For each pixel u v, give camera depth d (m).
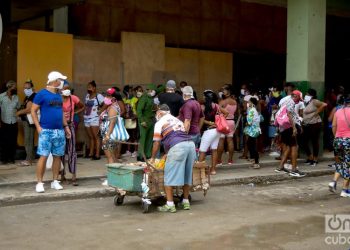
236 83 17.73
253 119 11.84
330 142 15.09
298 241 6.36
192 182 8.36
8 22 13.24
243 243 6.24
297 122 11.44
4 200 8.30
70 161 9.45
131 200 8.80
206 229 6.90
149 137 11.30
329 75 20.48
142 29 16.09
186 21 16.84
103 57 14.40
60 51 13.57
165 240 6.35
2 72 13.22
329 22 20.30
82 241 6.29
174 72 15.66
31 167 11.23
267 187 10.37
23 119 11.51
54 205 8.40
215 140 10.75
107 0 15.48
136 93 13.34
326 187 10.39
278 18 18.81
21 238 6.41
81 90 14.02
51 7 14.76
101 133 9.80
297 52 13.48
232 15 17.72
